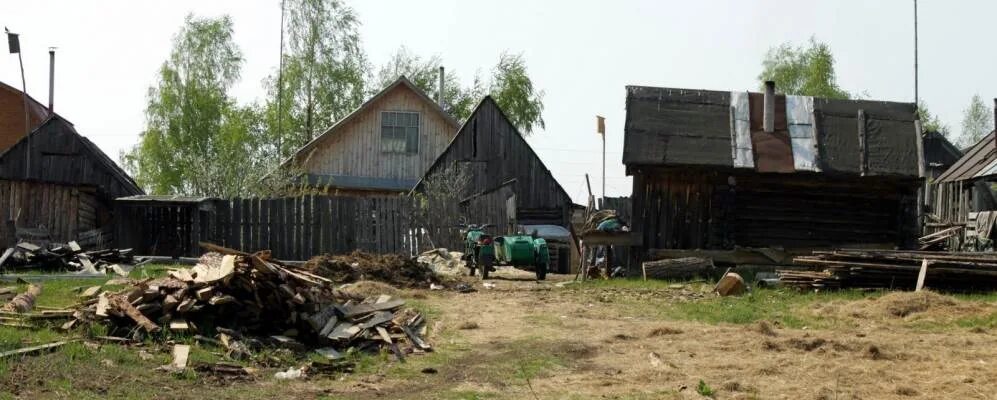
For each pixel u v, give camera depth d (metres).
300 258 26.22
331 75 49.16
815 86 55.81
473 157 36.00
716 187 21.80
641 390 8.84
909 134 22.67
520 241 22.03
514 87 56.31
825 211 22.20
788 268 21.14
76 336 9.88
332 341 10.81
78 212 28.44
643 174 21.70
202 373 8.91
